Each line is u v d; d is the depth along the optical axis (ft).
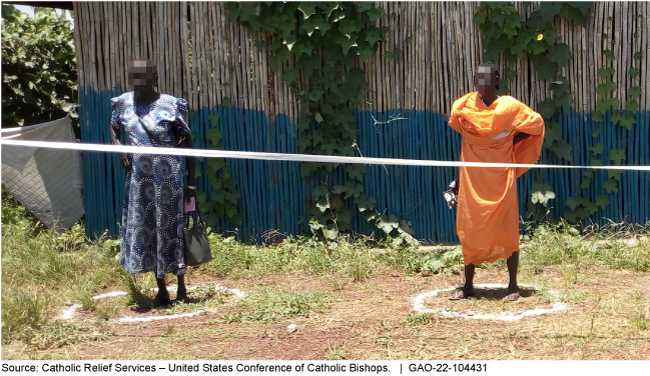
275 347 13.69
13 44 27.17
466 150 16.83
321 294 18.01
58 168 24.50
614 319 14.93
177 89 23.90
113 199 24.07
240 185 24.29
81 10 23.48
